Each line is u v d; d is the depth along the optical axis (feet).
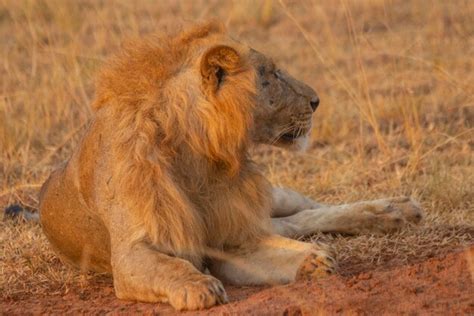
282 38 76.02
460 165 46.98
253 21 80.53
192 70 31.48
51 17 79.10
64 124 56.70
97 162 32.24
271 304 28.09
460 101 57.06
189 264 29.55
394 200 37.19
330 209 37.83
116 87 32.04
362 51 69.56
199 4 82.79
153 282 29.37
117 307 30.27
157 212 30.66
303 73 66.39
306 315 26.89
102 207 31.94
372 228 36.83
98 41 68.64
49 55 67.87
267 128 33.63
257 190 33.12
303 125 34.27
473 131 51.26
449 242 35.04
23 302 32.50
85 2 82.79
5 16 80.84
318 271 30.58
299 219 38.14
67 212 34.58
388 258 33.96
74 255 35.40
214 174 32.09
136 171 30.76
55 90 58.70
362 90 58.70
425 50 67.87
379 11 78.74
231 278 32.58
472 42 69.21
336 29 76.59
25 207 44.80
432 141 51.42
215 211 32.24
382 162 48.34
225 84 31.07
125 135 31.22
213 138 31.14
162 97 31.40
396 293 28.25
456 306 26.66
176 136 31.22
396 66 64.34
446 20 76.28
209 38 32.40
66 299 32.55
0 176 49.26
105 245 33.91
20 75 63.62
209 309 28.40
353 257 34.47
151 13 77.61
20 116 57.00
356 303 27.43
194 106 31.17
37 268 35.86
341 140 53.78
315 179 46.70
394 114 55.83
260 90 33.01
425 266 30.37
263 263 32.32
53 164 50.98
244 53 31.96
